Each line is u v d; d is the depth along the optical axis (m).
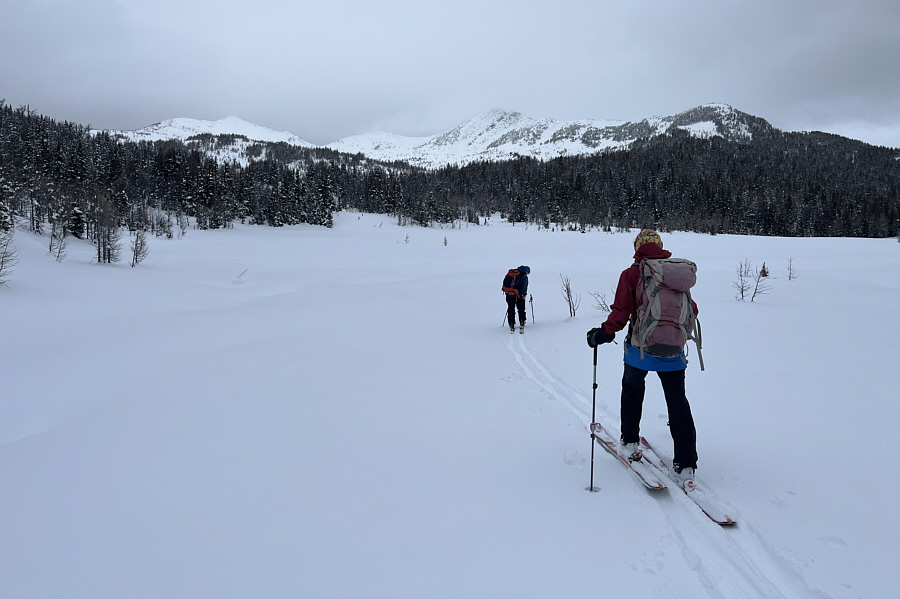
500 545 2.37
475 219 123.69
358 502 2.81
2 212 35.34
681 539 2.43
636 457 3.28
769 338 7.31
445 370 6.27
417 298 16.97
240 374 6.54
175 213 92.12
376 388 5.43
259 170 129.50
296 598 1.99
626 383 3.27
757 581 2.12
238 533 2.50
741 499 2.78
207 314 14.73
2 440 5.00
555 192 141.75
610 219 126.25
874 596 1.98
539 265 38.56
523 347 7.61
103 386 6.73
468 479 3.10
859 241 65.12
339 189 134.50
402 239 77.75
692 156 186.62
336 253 53.59
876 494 2.75
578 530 2.51
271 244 63.59
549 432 3.94
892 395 4.46
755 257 41.03
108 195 72.12
